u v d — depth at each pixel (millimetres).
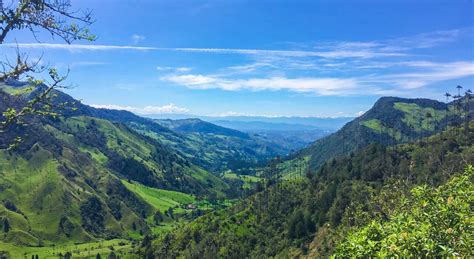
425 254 13188
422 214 16422
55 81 15719
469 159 110062
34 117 16344
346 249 15984
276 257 153375
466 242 13539
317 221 156375
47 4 15102
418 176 127250
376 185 151500
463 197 17078
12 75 14844
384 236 15602
